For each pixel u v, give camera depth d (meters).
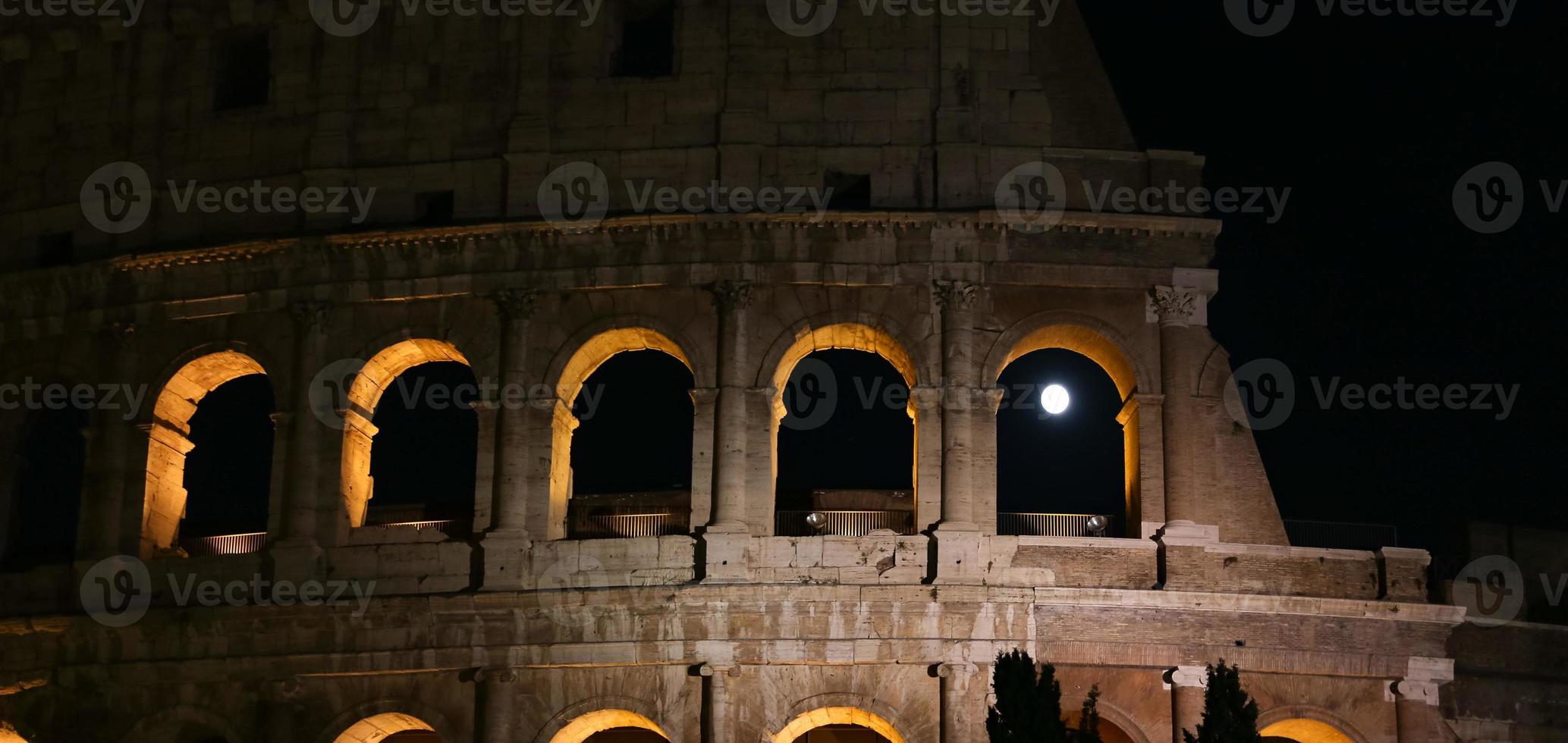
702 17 66.81
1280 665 60.88
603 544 62.00
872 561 61.16
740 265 64.06
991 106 65.44
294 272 66.31
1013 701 55.72
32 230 69.81
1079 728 59.59
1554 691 63.31
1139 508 62.25
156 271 67.31
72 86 70.94
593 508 65.75
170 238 68.12
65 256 69.81
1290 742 65.44
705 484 62.44
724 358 63.22
